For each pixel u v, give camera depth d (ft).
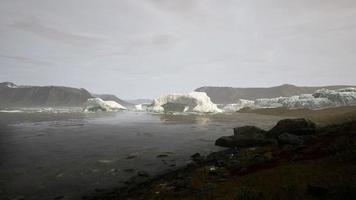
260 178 47.24
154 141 133.28
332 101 362.74
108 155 100.42
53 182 69.36
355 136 62.03
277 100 470.80
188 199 44.04
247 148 100.42
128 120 272.10
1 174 75.97
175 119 285.84
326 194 31.60
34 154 101.81
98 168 82.48
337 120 187.42
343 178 36.24
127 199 52.80
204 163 80.53
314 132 100.32
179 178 64.03
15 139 138.31
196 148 114.01
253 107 485.97
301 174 43.83
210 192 45.37
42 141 132.26
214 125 215.51
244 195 36.83
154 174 75.77
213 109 449.06
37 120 259.60
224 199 39.24
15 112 407.23
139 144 124.47
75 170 80.33
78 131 174.19
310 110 333.62
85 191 62.95
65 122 241.55
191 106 460.55
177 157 96.94
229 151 99.76
